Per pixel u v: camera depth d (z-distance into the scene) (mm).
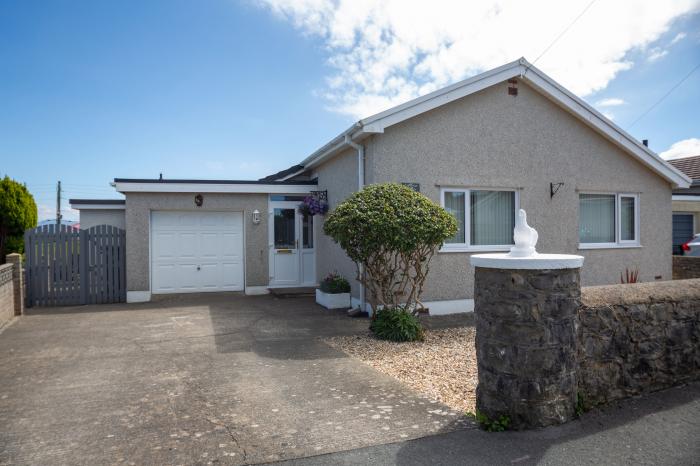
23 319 9516
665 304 4891
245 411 4590
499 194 10438
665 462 3547
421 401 4824
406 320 7660
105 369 6027
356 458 3639
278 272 13016
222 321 9125
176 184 11930
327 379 5562
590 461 3574
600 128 10992
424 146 9672
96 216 14969
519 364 4051
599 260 11383
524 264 4035
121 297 11719
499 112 10266
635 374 4676
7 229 15242
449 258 9844
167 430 4180
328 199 12133
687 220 17938
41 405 4805
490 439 3934
